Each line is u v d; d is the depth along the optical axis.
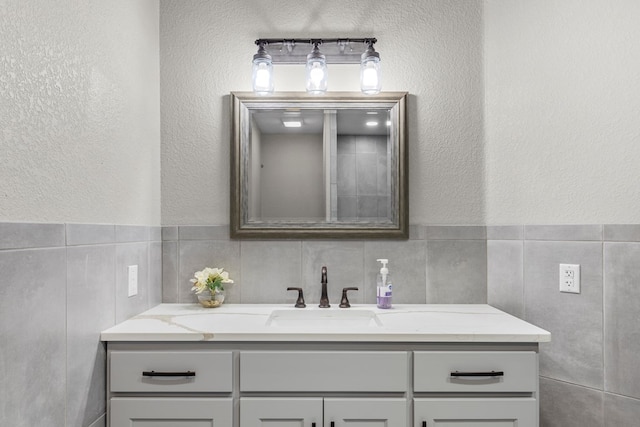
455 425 1.39
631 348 1.52
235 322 1.56
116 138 1.51
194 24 1.97
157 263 1.90
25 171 1.03
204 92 1.97
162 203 1.96
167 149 1.96
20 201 1.01
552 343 1.71
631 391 1.51
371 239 1.95
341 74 1.97
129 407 1.38
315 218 1.96
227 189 1.97
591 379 1.61
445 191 1.96
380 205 1.96
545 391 1.72
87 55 1.32
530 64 1.81
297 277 1.96
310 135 1.96
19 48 1.01
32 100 1.06
